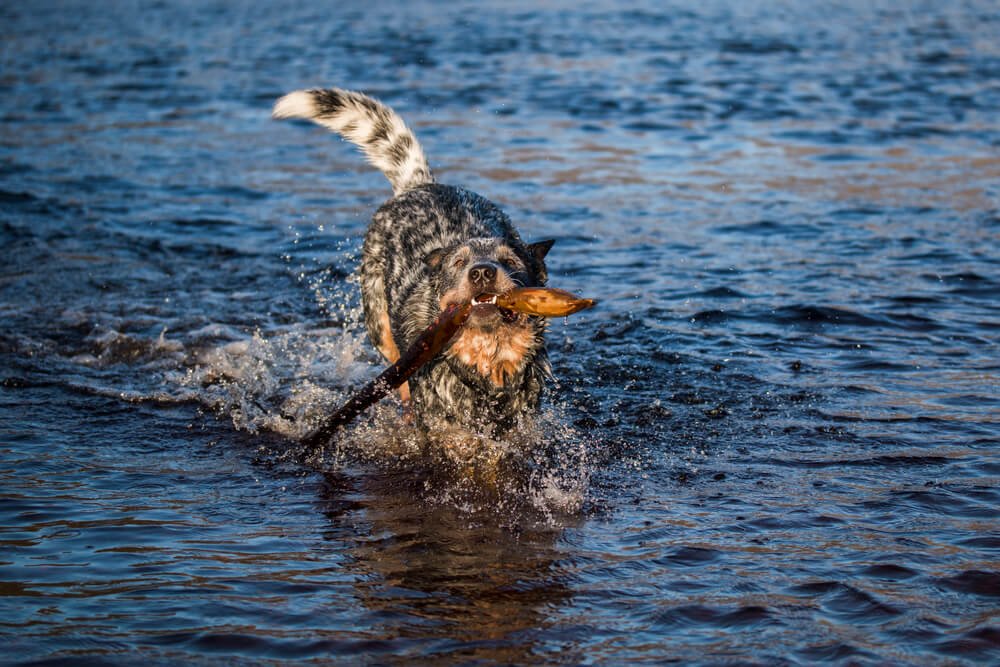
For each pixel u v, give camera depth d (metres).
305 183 19.86
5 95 28.64
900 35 39.00
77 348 11.82
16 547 7.32
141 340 11.98
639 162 20.77
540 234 16.31
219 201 18.50
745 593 6.66
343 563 7.23
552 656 6.04
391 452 9.48
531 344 9.18
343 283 14.23
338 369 11.47
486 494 8.47
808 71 30.88
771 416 9.78
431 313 9.54
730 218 16.98
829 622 6.29
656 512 7.96
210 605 6.58
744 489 8.30
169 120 25.44
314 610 6.56
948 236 15.64
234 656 6.04
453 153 21.53
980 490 8.04
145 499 8.27
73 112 26.31
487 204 10.88
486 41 38.69
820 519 7.68
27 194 18.48
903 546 7.20
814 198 18.02
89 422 9.92
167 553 7.31
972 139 21.88
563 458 9.10
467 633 6.30
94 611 6.48
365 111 11.61
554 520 7.92
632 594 6.72
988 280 13.56
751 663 5.89
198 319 12.77
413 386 9.64
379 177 20.39
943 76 29.62
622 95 27.53
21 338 11.98
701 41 37.91
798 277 14.01
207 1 57.91
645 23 43.94
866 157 20.67
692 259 14.99
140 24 46.34
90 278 14.25
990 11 47.50
